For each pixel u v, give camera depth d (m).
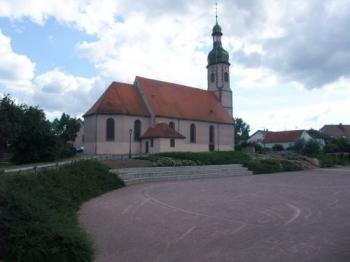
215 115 61.34
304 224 13.05
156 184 28.02
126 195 21.22
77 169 22.12
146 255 9.55
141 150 50.47
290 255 9.24
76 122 83.56
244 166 43.03
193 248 10.11
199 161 41.53
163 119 52.16
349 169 51.91
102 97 50.47
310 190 24.05
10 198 9.79
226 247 10.13
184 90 60.69
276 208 16.61
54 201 13.95
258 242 10.58
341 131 114.69
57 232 8.94
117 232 12.02
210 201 18.86
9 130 34.97
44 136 39.16
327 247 9.92
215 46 67.62
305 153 69.62
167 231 12.15
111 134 48.28
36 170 16.70
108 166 29.30
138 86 54.19
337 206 17.17
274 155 61.16
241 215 14.93
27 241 8.54
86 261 8.91
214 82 66.81
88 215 14.92
